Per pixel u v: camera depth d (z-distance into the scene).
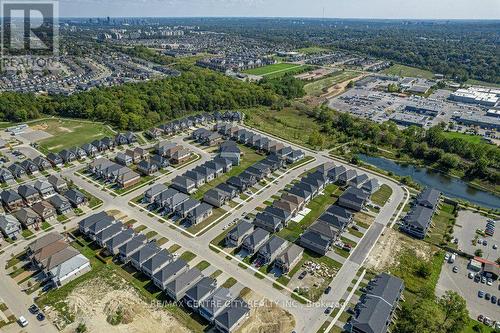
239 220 114.00
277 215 112.56
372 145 180.50
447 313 79.19
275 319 79.06
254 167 142.50
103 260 94.50
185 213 113.56
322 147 175.50
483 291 89.38
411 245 105.50
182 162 152.62
